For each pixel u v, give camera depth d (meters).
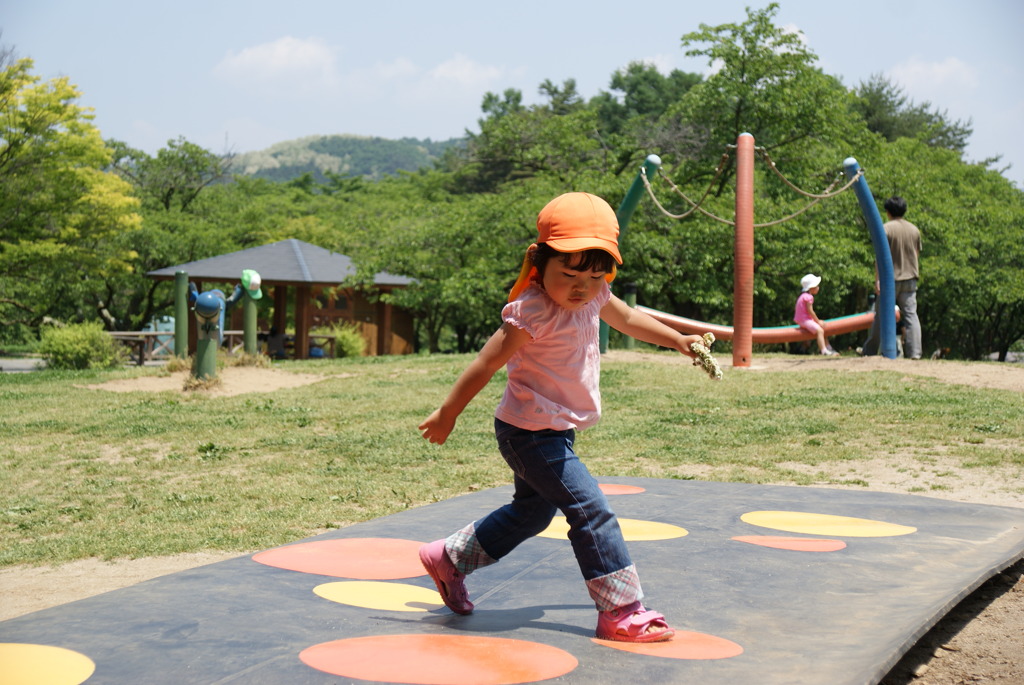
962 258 27.27
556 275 2.54
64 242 25.17
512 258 24.89
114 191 26.47
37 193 23.61
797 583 3.22
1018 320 36.41
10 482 7.17
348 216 50.00
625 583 2.55
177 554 5.07
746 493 5.25
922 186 26.72
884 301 12.94
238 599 2.98
